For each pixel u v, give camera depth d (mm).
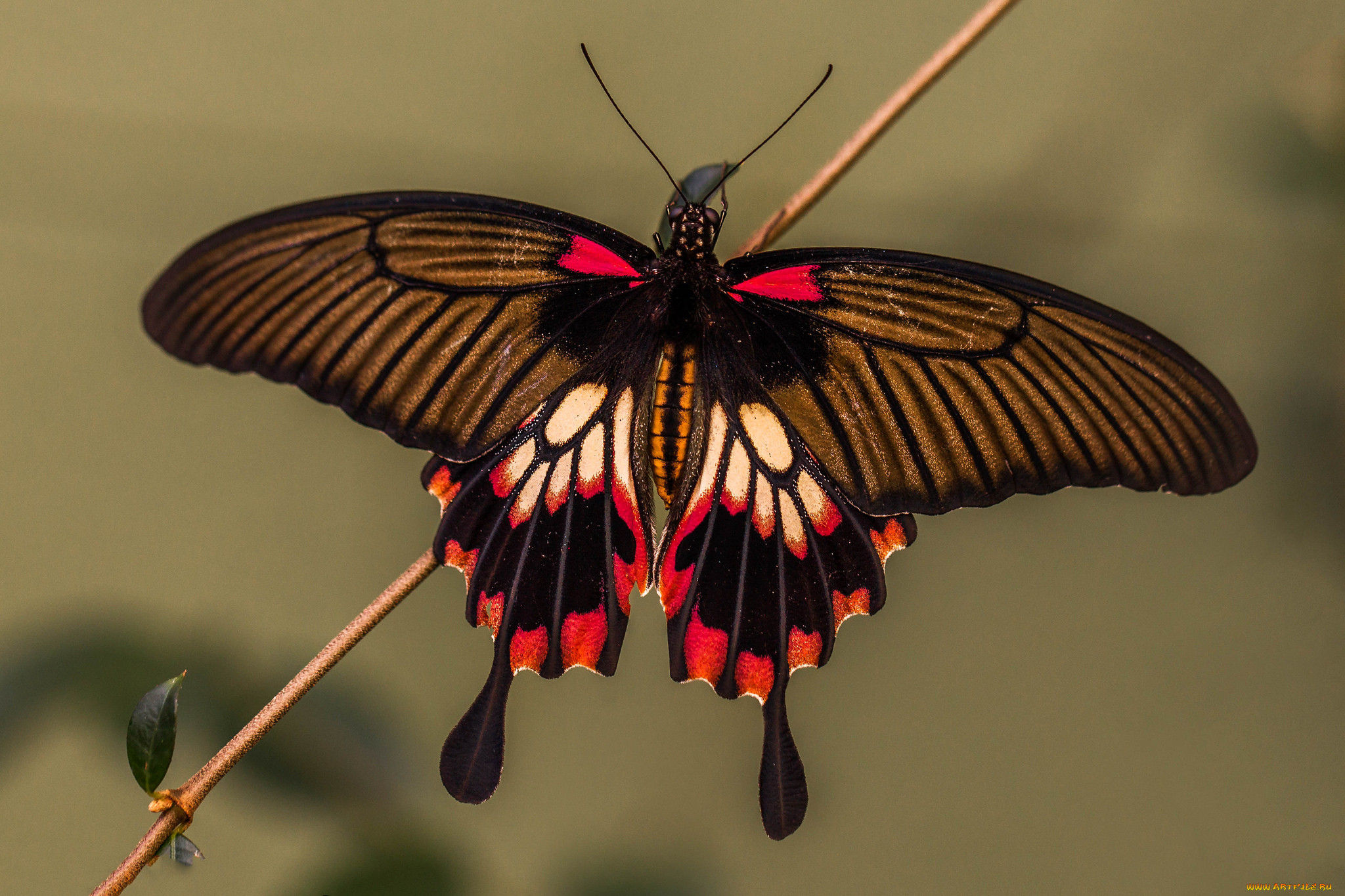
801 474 1027
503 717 1016
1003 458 1015
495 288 1015
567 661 1021
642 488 1027
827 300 1021
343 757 1020
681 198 1033
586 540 1024
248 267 995
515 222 1013
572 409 1026
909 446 1020
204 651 1023
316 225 998
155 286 990
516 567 1021
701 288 1026
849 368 1021
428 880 1020
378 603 1016
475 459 1020
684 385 1029
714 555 1027
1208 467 1005
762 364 1027
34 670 1019
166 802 1003
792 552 1026
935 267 1011
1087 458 1011
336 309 1003
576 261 1019
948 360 1015
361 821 1020
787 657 1024
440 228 1007
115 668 1020
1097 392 1007
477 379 1017
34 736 1016
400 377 1011
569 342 1024
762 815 1018
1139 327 1000
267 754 1018
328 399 1007
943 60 1029
